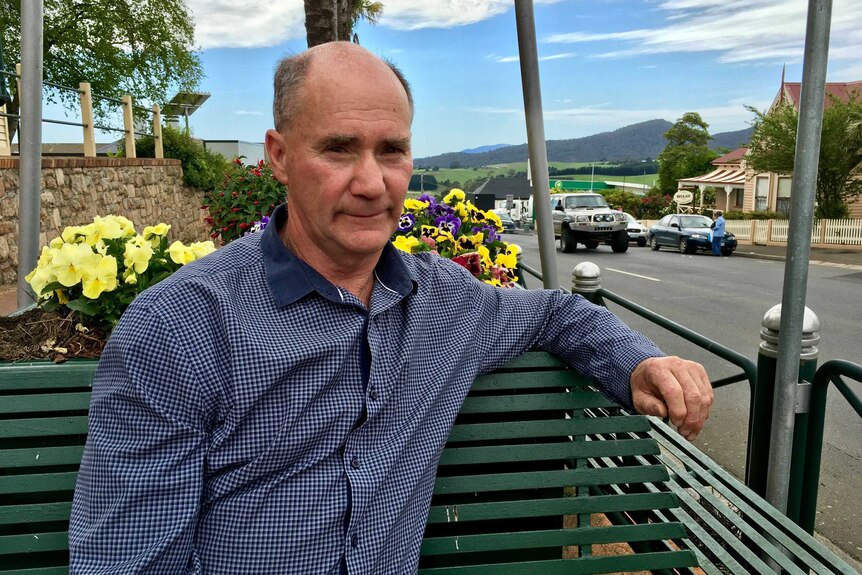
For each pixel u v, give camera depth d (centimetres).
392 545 135
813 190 182
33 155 266
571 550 243
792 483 198
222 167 1398
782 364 192
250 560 123
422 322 143
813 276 1438
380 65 130
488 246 354
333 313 131
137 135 1192
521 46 298
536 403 160
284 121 129
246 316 125
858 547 291
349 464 129
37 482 141
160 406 116
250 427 122
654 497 160
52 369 144
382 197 130
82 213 802
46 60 1609
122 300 177
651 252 2094
